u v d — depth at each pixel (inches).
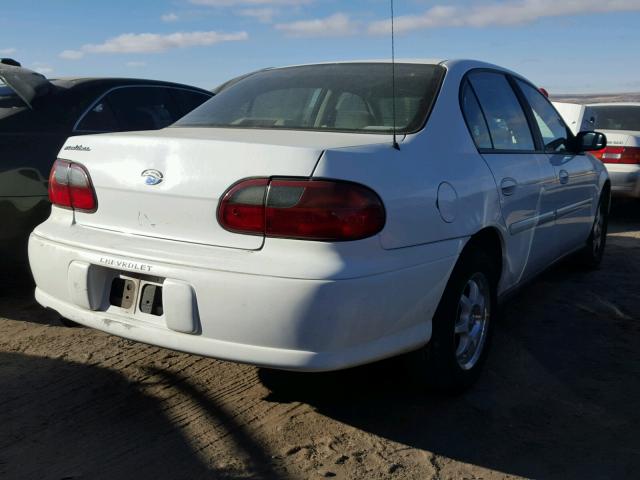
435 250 116.7
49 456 109.4
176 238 110.5
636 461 113.2
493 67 163.0
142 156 114.7
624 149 351.9
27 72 189.9
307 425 122.0
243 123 138.0
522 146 161.9
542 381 144.0
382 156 111.3
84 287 116.5
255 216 103.7
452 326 126.0
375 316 105.5
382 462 110.5
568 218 190.2
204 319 104.6
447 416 126.8
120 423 120.8
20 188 172.6
